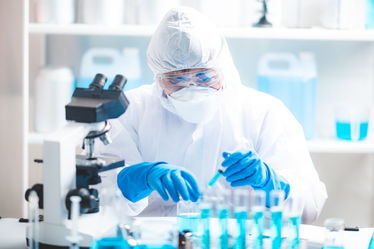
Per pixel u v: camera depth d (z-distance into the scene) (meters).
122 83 1.50
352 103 2.96
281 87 2.66
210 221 1.44
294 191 1.92
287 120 2.15
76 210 1.32
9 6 2.49
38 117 2.68
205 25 1.93
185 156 2.12
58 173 1.36
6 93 2.56
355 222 3.06
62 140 1.36
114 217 1.32
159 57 1.93
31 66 2.92
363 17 2.66
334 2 2.62
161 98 2.04
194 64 1.91
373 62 2.93
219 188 2.05
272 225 1.43
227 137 2.12
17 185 2.58
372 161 3.01
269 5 2.58
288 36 2.55
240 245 1.41
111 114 1.44
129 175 1.79
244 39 2.92
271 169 1.85
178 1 2.65
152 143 2.15
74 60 2.94
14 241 1.49
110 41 2.94
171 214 2.14
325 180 3.04
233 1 2.60
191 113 1.98
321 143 2.64
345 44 2.93
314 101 2.71
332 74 2.95
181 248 1.38
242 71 2.95
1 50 2.53
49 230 1.39
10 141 2.57
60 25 2.54
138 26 2.54
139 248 1.31
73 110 1.39
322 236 1.52
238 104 2.15
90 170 1.43
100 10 2.57
